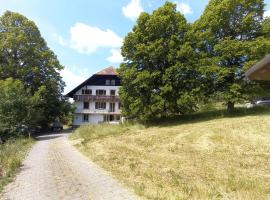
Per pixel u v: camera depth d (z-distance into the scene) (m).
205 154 18.53
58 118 61.03
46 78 53.38
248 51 35.38
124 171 14.18
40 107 51.12
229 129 26.30
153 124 37.41
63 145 27.20
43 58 52.75
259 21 37.59
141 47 36.50
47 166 15.90
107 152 20.55
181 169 14.47
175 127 32.47
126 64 38.97
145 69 37.66
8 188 11.48
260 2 37.09
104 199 10.02
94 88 65.50
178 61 35.94
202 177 12.76
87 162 17.12
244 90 36.06
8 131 35.00
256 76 5.56
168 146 22.22
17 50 50.72
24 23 52.31
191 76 36.81
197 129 28.61
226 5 36.62
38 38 53.50
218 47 36.19
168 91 35.47
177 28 37.91
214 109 44.44
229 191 10.55
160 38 37.25
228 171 13.86
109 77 65.50
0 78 49.41
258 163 15.52
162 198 9.79
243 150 19.05
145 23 37.53
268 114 32.72
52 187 11.59
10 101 36.75
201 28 39.09
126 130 34.81
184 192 10.40
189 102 34.94
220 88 37.94
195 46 38.28
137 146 23.36
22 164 16.45
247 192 10.37
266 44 34.31
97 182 12.30
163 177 12.76
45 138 38.09
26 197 10.34
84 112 65.44
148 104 36.69
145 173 13.55
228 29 38.22
